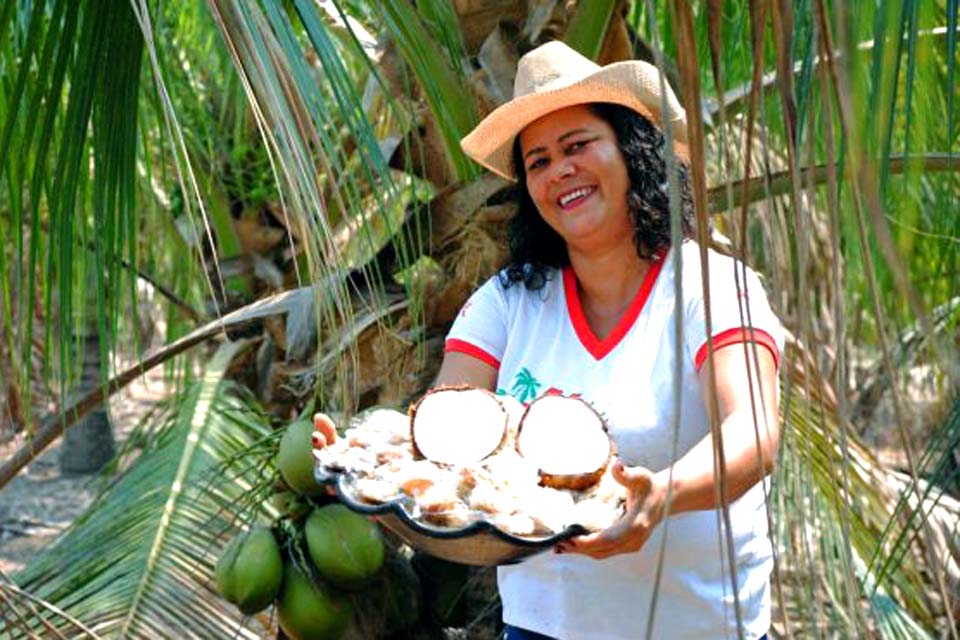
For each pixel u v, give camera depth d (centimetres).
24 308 333
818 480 336
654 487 179
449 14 321
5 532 707
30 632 271
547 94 220
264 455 361
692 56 106
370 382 337
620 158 220
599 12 324
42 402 638
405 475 195
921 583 351
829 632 314
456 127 320
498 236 328
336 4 260
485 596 347
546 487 200
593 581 220
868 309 436
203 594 342
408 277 313
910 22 125
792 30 113
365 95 409
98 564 351
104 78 274
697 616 216
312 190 219
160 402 442
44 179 287
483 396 208
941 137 350
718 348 204
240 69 217
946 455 294
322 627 309
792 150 113
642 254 219
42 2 262
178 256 547
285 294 342
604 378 220
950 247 400
